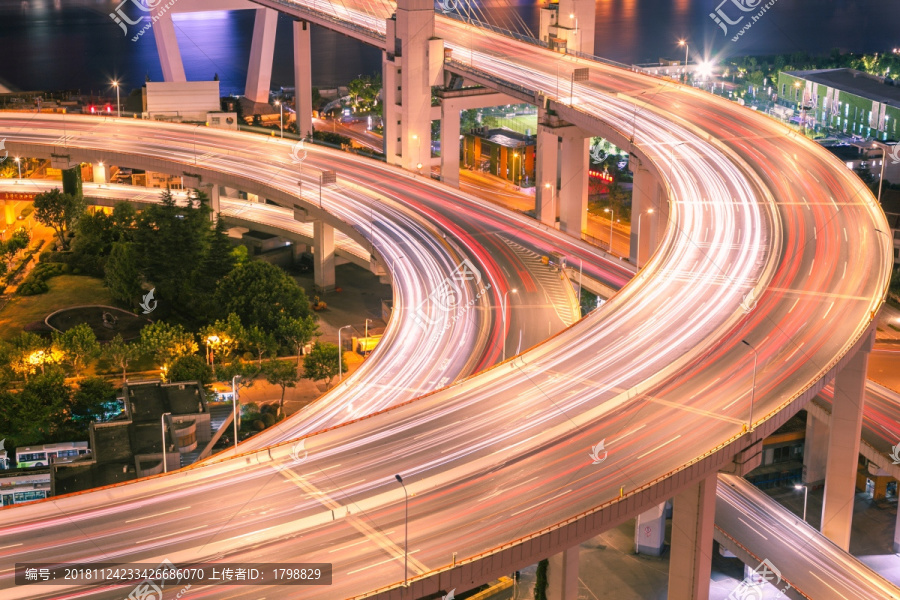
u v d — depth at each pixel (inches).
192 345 7298.2
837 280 6092.5
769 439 6688.0
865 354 5674.2
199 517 4010.8
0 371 6884.8
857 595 5103.3
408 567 3688.5
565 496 4099.4
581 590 5615.2
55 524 3961.6
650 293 6063.0
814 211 7052.2
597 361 5310.0
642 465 4313.5
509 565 3784.5
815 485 6668.3
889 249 6476.4
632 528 6146.7
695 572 4623.5
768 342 5403.5
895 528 6195.9
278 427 5295.3
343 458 4448.8
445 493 4153.5
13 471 6018.7
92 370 7421.3
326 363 7150.6
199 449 6432.1
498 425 4699.8
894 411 6555.1
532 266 7514.8
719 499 5836.6
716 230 6806.1
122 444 6186.0
